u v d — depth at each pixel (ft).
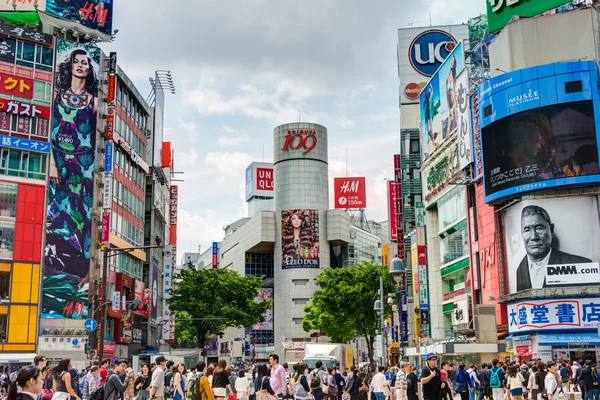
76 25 201.16
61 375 54.75
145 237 263.49
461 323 192.24
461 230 202.59
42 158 185.16
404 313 247.29
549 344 150.82
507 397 100.12
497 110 166.81
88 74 195.83
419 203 265.75
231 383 74.54
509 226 167.43
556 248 155.94
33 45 187.93
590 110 155.33
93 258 192.85
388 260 330.13
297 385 76.89
